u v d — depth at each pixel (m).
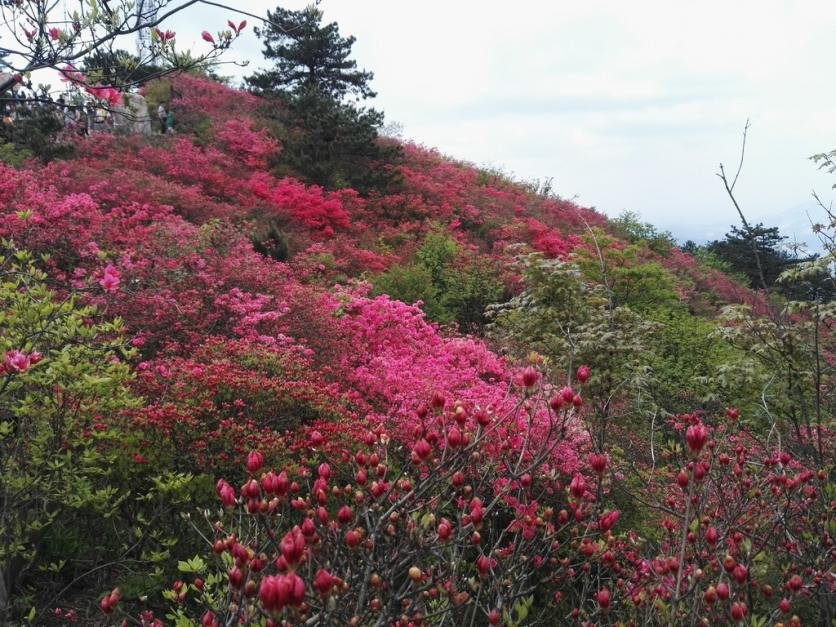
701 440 1.94
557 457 4.76
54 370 3.41
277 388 4.95
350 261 13.62
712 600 2.04
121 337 4.03
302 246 13.19
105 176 11.89
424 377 6.25
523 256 8.30
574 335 6.98
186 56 3.48
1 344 3.46
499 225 19.77
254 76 24.58
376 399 6.35
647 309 12.86
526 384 2.30
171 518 4.16
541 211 23.48
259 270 8.90
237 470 4.29
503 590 2.45
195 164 15.07
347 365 6.98
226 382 4.85
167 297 7.12
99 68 3.33
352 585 2.00
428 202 19.33
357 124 19.16
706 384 8.68
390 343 7.88
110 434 3.77
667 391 8.77
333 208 15.27
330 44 24.98
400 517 2.15
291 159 18.23
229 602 1.95
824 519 3.25
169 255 8.49
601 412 5.91
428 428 2.37
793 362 5.16
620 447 6.17
